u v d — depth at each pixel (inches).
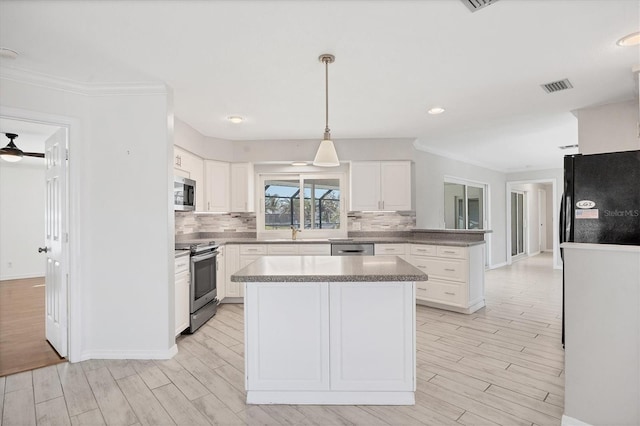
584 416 71.9
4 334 134.1
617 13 76.0
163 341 111.5
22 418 79.1
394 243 180.5
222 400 86.4
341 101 133.1
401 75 109.0
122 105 112.0
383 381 83.9
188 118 153.5
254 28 81.0
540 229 430.3
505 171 317.7
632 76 109.4
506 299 188.2
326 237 212.5
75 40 85.3
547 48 91.7
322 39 86.4
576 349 72.9
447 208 257.8
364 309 83.7
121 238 111.7
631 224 74.6
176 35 83.6
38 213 256.2
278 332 84.6
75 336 108.5
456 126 169.9
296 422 77.3
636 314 66.6
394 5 72.8
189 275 134.6
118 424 77.0
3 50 89.1
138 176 111.8
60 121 106.6
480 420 77.3
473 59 98.0
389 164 195.5
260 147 196.7
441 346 120.0
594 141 138.6
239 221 208.5
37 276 254.1
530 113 148.4
